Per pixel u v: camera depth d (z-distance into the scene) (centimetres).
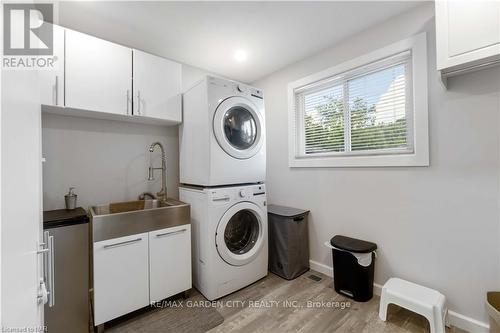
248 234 229
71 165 195
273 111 285
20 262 50
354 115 215
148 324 161
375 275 195
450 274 157
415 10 169
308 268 245
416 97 169
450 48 133
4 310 38
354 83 215
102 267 152
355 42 205
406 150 180
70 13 167
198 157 204
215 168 193
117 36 200
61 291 144
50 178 186
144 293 169
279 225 230
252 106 219
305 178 251
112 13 169
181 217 189
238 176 208
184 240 191
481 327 143
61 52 159
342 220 218
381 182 191
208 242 188
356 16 179
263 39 210
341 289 195
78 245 150
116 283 157
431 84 163
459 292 153
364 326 155
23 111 59
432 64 162
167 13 170
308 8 168
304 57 245
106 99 178
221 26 188
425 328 152
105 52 179
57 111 175
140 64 197
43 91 152
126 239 162
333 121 232
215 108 194
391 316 165
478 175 145
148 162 239
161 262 178
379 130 198
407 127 181
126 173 225
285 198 272
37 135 86
